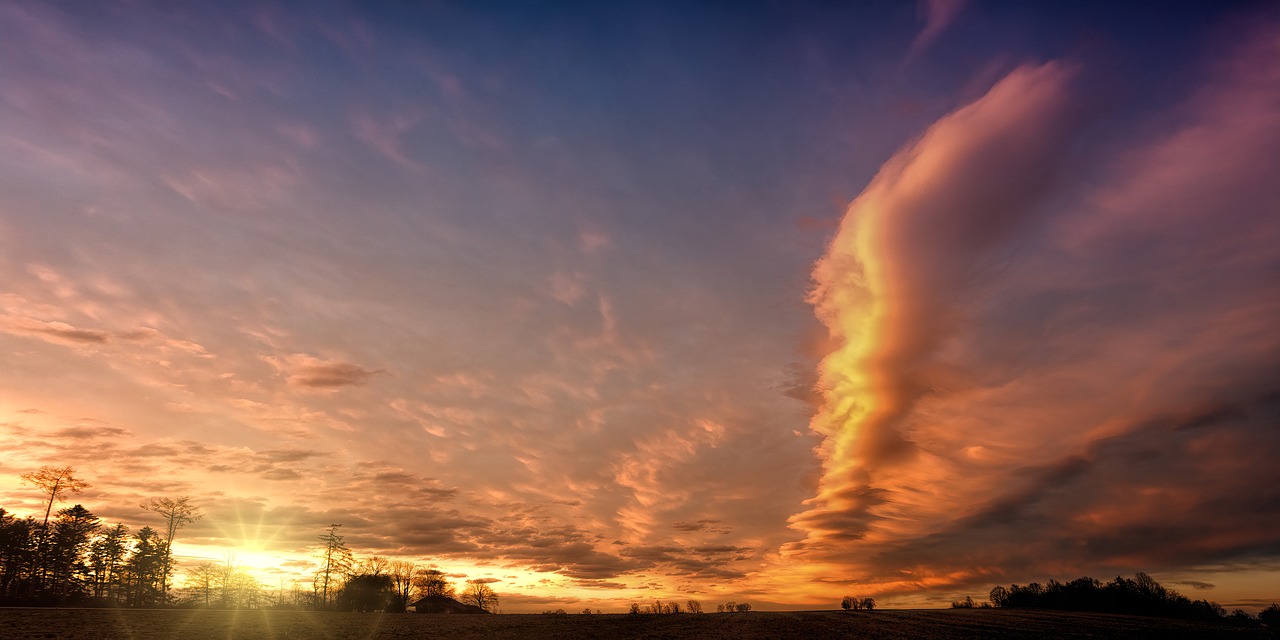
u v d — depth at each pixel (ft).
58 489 305.12
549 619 217.77
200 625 157.38
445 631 164.86
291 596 344.08
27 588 287.69
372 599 345.31
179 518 335.06
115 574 315.58
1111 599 265.34
